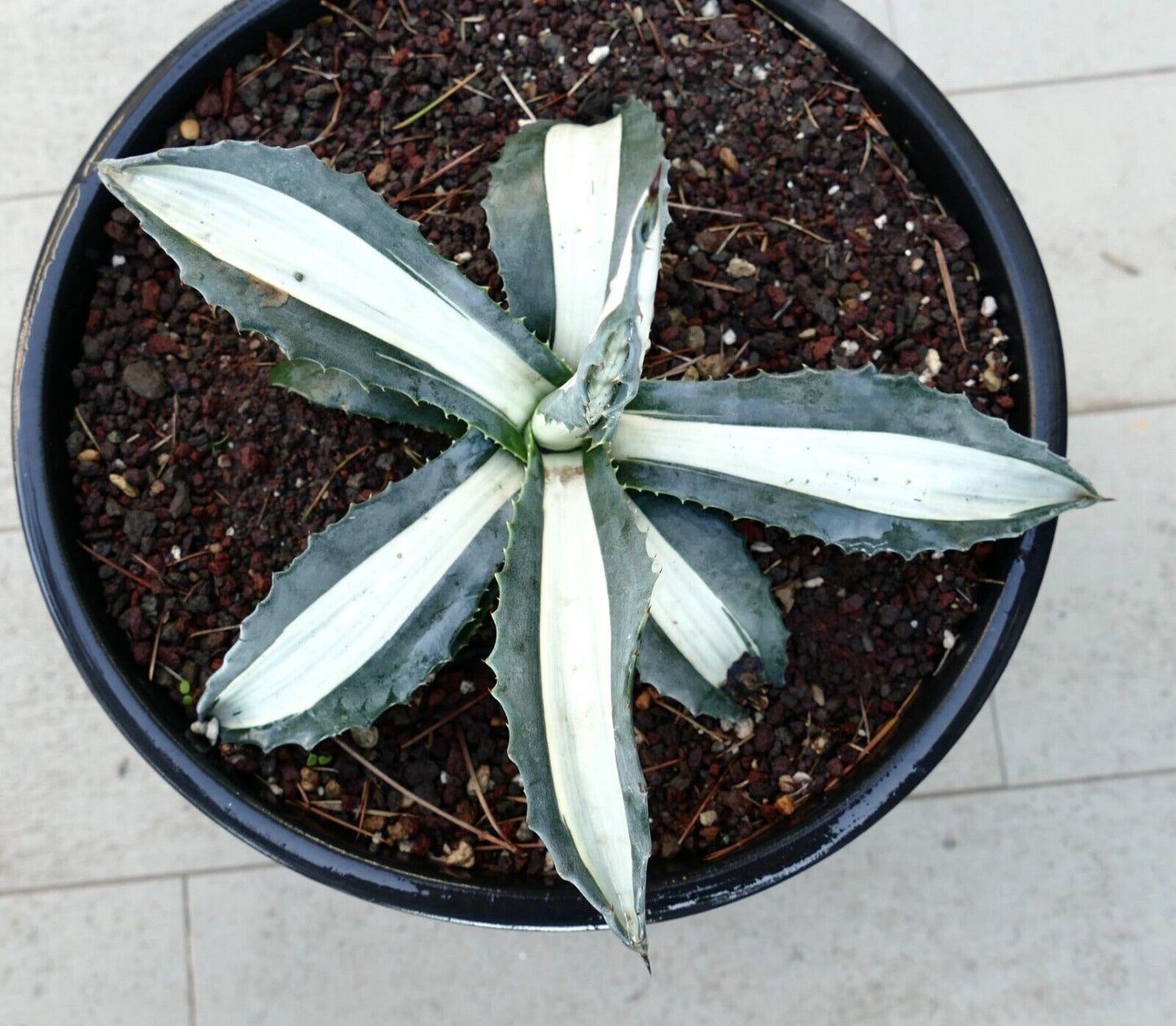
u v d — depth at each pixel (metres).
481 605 0.67
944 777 0.91
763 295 0.74
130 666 0.69
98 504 0.71
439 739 0.71
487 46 0.74
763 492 0.67
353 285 0.64
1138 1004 0.89
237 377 0.72
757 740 0.71
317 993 0.88
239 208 0.62
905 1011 0.89
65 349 0.71
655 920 0.67
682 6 0.75
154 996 0.88
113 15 0.92
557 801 0.58
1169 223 0.93
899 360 0.73
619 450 0.67
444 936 0.89
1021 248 0.71
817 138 0.74
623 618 0.60
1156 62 0.93
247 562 0.71
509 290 0.68
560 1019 0.88
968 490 0.66
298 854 0.67
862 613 0.72
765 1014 0.89
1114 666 0.91
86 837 0.89
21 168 0.91
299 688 0.64
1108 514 0.92
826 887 0.90
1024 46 0.93
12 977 0.88
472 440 0.67
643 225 0.55
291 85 0.74
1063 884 0.90
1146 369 0.92
